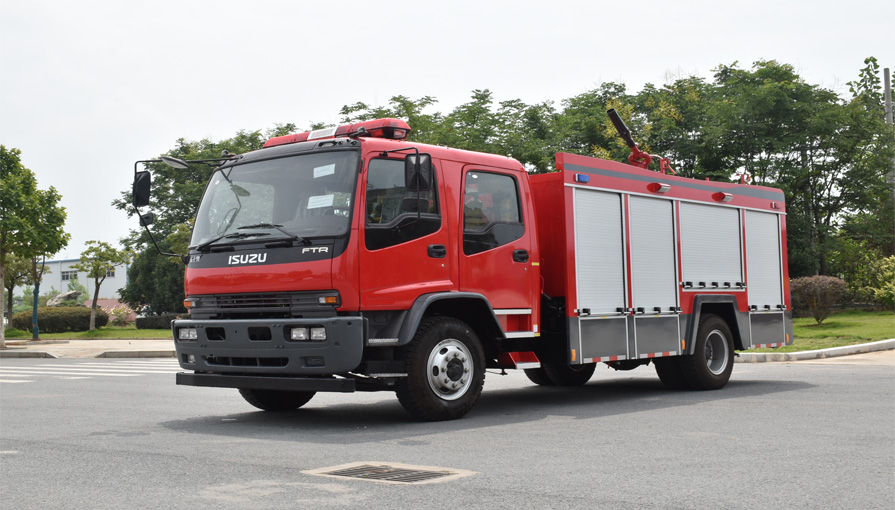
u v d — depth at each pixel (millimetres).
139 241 53500
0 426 8516
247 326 8180
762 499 4758
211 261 8547
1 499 4957
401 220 8117
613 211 10344
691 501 4711
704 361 11406
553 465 5840
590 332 9828
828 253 37406
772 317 12906
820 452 6305
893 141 35812
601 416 8711
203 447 6867
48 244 28953
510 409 9453
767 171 36781
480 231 8820
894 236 37438
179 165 8969
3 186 27656
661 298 10898
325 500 4762
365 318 7781
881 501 4707
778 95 35969
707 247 11789
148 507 4668
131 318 51875
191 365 8852
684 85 41281
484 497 4816
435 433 7531
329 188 8023
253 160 8758
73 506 4742
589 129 38750
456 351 8469
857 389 10938
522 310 9156
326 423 8461
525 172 9500
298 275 7848
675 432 7430
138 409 10062
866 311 32938
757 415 8555
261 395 9562
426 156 7828
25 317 44094
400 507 4582
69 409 10109
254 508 4586
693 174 38375
